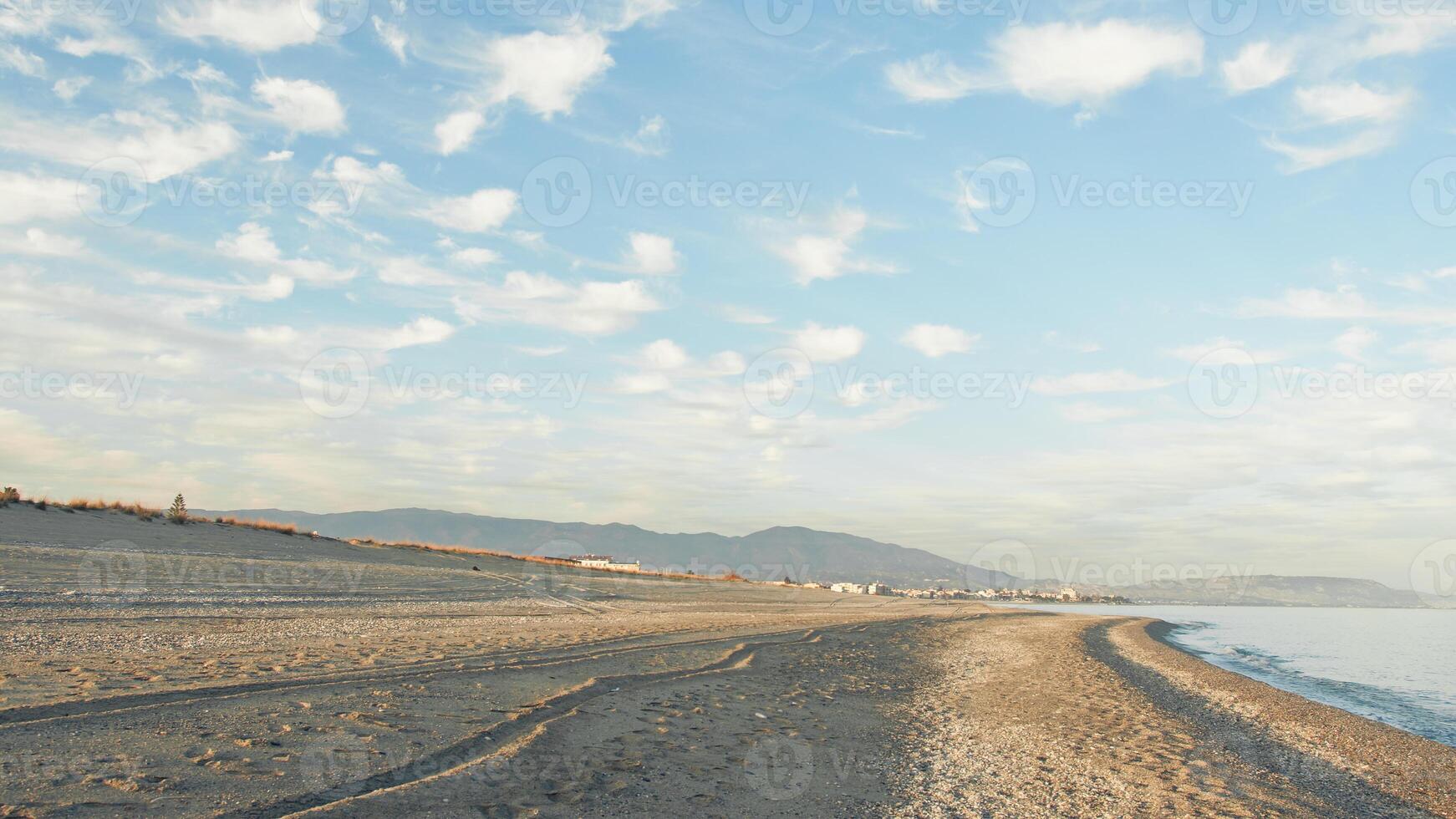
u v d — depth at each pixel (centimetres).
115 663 1080
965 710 1510
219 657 1201
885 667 2034
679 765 915
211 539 3058
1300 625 7100
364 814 640
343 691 1027
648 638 1980
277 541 3406
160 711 845
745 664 1752
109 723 786
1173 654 3241
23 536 2339
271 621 1709
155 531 2977
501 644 1625
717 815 771
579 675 1340
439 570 3422
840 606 5047
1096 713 1588
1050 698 1736
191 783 655
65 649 1155
